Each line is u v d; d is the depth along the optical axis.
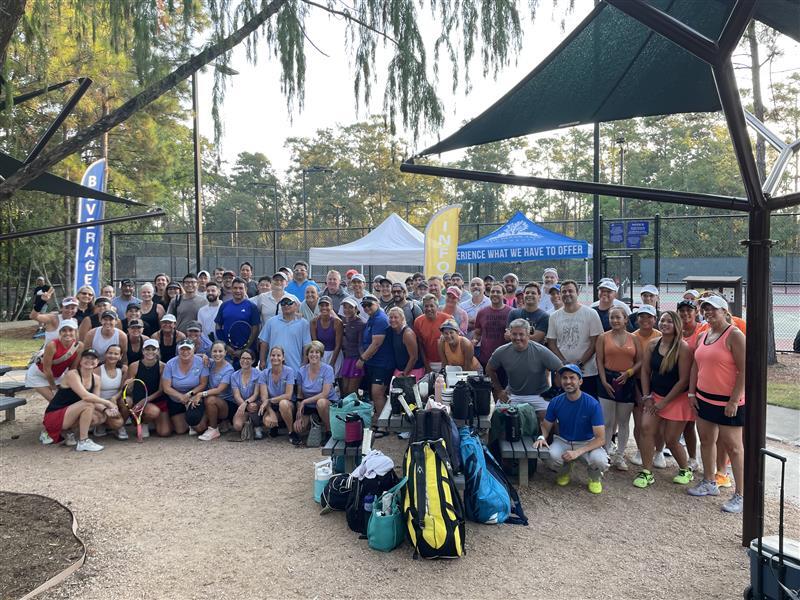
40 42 4.87
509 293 8.63
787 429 7.23
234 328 7.66
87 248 13.56
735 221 38.41
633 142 56.50
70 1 4.59
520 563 4.01
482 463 4.75
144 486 5.43
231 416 7.37
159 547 4.22
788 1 3.57
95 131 4.16
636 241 11.64
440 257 11.52
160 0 4.11
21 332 18.42
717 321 4.91
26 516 4.66
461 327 7.64
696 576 3.84
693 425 5.87
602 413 5.33
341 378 7.34
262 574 3.85
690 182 49.59
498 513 4.62
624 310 5.77
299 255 28.89
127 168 23.97
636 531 4.52
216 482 5.52
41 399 9.34
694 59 4.43
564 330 6.17
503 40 4.15
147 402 7.04
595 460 5.18
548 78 4.45
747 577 3.82
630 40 4.14
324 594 3.62
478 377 5.48
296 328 7.25
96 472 5.83
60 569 3.84
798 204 3.46
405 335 6.70
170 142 24.22
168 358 7.62
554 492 5.31
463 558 4.07
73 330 7.00
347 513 4.50
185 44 4.23
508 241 12.81
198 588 3.68
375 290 8.62
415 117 4.36
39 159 4.11
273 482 5.52
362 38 4.38
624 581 3.78
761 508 3.15
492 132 5.11
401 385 5.29
